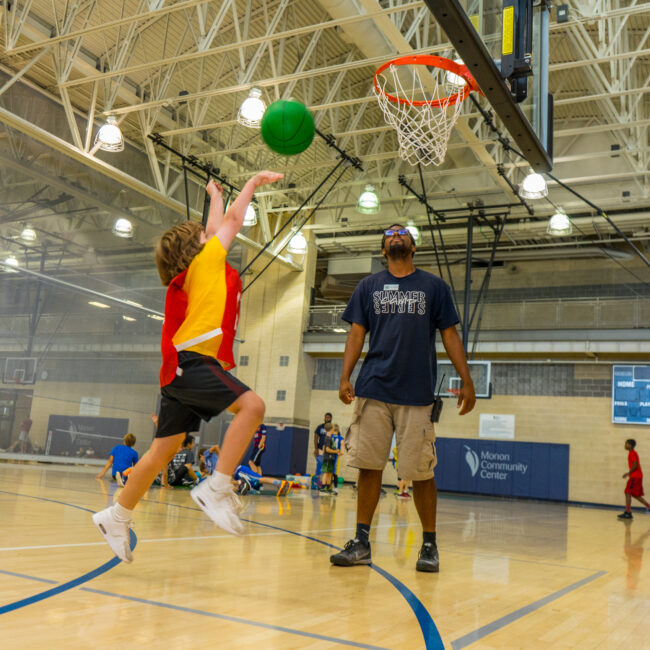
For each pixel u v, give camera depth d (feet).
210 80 55.72
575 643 7.62
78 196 54.24
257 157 64.85
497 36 18.60
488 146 59.98
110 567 10.62
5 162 48.47
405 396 13.16
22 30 45.96
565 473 69.62
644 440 67.26
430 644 7.05
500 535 24.54
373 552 15.58
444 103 30.86
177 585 9.46
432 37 44.62
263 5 45.19
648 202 62.23
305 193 75.41
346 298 92.22
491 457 73.00
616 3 44.55
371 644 6.89
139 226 60.03
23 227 49.90
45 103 51.78
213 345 9.25
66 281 53.47
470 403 13.62
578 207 64.90
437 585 11.13
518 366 74.02
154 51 51.55
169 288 9.53
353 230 79.20
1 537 13.65
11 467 45.83
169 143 61.21
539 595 10.85
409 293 13.53
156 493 33.73
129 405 58.95
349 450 13.47
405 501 47.24
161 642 6.39
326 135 51.75
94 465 55.57
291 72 55.42
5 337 48.67
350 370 13.88
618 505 67.00
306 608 8.48
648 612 9.96
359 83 58.59
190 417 9.52
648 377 67.56
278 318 81.51
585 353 67.41
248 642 6.61
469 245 63.46
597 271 75.51
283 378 79.66
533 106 20.59
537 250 76.54
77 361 54.75
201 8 42.65
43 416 51.90
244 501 33.58
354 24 40.09
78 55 51.21
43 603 7.70
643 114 57.98
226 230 9.72
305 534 19.08
